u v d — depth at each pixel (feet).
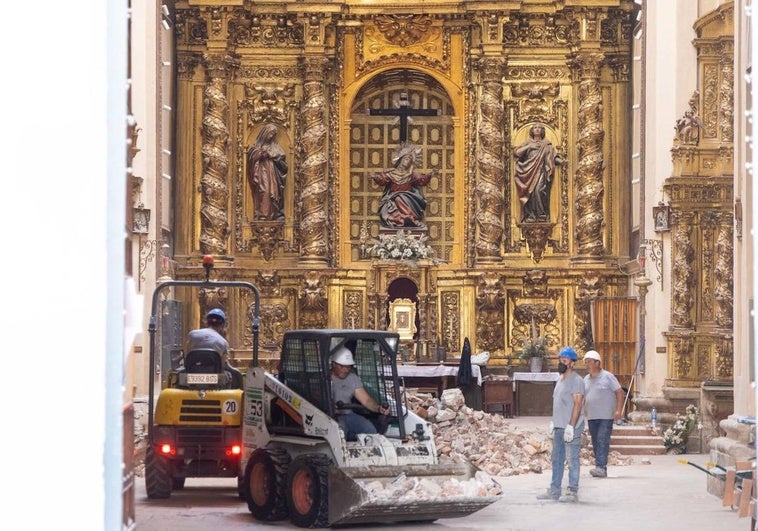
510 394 97.14
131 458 22.98
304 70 103.60
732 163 81.20
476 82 103.91
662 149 84.48
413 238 102.78
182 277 100.78
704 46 82.38
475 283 102.94
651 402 82.64
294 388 49.75
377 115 105.81
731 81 81.92
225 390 53.78
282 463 47.73
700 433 79.97
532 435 76.23
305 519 46.16
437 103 106.42
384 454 47.26
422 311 102.99
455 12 103.30
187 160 102.27
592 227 102.06
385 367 50.90
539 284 103.04
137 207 80.43
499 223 102.83
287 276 102.58
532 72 104.63
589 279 101.86
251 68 104.06
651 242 84.33
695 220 81.87
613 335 93.20
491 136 102.53
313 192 102.27
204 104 102.12
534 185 103.71
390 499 44.75
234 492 58.29
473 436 72.64
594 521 48.96
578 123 103.24
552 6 103.40
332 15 102.83
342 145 104.27
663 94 84.33
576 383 55.36
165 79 98.07
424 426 49.14
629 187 102.73
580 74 103.30
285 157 103.86
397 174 104.53
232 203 103.40
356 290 103.81
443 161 105.91
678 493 58.95
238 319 102.47
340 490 45.24
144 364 80.89
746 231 47.70
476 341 102.83
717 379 80.28
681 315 81.97
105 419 18.85
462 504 46.32
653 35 85.25
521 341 103.35
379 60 104.22
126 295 21.11
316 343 48.70
